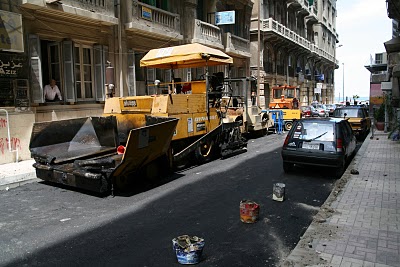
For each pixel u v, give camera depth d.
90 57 13.59
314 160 8.73
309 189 7.79
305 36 44.69
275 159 11.52
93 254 4.57
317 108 35.09
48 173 7.95
